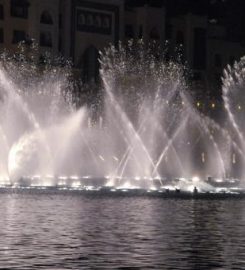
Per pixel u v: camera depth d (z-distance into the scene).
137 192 73.94
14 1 137.75
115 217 43.41
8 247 29.45
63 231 35.00
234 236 33.81
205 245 30.67
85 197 64.12
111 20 151.38
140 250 29.02
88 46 148.00
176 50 162.50
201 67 166.12
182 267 25.22
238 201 61.59
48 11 141.50
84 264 25.55
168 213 47.25
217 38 169.88
